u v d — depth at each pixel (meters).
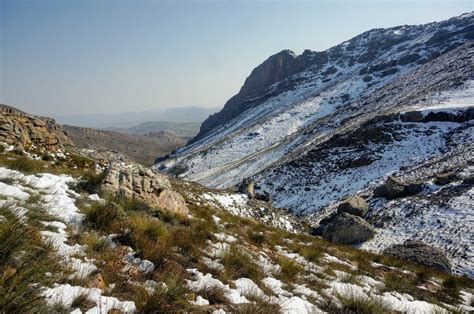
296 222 28.22
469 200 23.12
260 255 7.83
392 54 167.25
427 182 29.66
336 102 134.25
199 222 9.01
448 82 66.50
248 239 9.64
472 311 8.07
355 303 5.46
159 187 11.09
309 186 48.56
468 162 30.59
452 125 45.34
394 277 9.54
